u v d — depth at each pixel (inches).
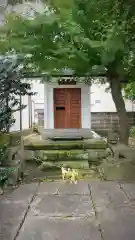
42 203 175.3
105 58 234.7
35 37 249.9
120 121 285.0
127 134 285.0
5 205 172.2
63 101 508.4
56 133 358.3
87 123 508.4
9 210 163.3
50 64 262.1
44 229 136.9
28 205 171.9
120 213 157.6
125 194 192.5
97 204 172.9
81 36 241.0
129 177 233.9
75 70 277.7
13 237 128.4
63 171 243.9
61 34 250.8
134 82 314.3
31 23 243.8
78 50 249.3
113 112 541.0
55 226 140.3
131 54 239.0
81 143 313.7
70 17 237.1
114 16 176.7
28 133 440.5
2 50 250.5
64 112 509.7
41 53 256.5
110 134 336.5
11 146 268.5
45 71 285.1
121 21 179.8
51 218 150.9
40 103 540.1
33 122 522.6
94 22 226.2
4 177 215.5
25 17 250.4
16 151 255.3
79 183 224.4
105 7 172.6
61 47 252.5
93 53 245.6
